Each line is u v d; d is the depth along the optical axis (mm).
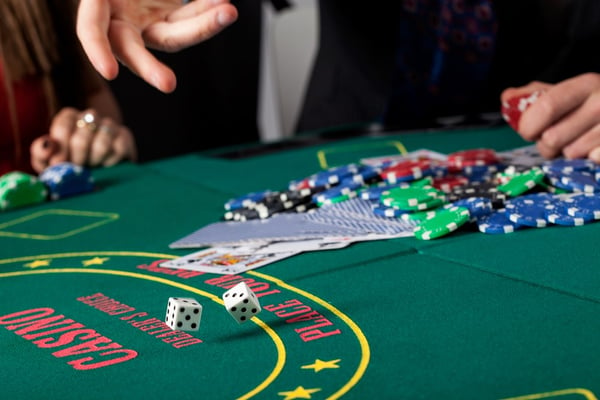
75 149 1335
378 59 1765
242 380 713
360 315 787
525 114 1089
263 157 1302
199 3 951
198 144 1991
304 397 687
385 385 691
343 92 1826
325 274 868
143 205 1136
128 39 918
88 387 724
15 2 1380
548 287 804
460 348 725
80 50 1444
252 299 772
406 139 1323
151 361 748
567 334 730
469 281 828
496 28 1474
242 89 2039
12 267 965
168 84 907
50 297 881
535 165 1078
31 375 746
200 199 1139
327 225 974
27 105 1402
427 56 1459
